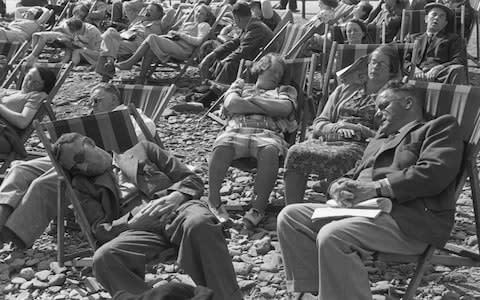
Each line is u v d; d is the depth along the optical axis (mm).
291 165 4668
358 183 3609
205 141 6848
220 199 4996
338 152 4598
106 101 5172
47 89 5953
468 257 4102
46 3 14906
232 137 4949
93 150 4105
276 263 4301
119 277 3492
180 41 8805
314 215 3592
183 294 1918
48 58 11094
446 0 8594
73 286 4098
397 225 3459
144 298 1911
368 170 3834
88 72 10031
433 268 4199
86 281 4133
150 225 3668
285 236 3701
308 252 3680
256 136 4953
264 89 5363
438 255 4113
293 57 7539
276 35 7871
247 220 4805
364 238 3426
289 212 3719
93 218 4051
